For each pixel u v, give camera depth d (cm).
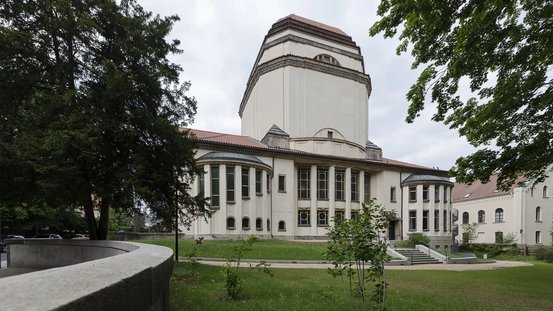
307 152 3519
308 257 2047
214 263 1712
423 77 1205
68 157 1163
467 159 1330
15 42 1190
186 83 1562
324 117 3828
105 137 1272
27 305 108
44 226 4131
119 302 170
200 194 1602
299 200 3472
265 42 4009
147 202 1398
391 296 871
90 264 222
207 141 2905
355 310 683
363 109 4162
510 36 1066
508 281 1358
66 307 115
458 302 838
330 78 3916
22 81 1267
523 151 1226
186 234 2822
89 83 1347
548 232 4659
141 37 1388
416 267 2133
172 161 1452
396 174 4091
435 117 1302
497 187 1373
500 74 1179
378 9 1189
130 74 1293
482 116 1200
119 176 1224
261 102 3862
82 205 1430
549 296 991
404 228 4000
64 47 1337
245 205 2916
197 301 729
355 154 3938
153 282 248
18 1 1240
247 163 2920
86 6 1347
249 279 1122
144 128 1362
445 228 3994
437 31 1100
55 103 1185
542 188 4747
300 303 744
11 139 1247
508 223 4756
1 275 1216
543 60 1074
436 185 3994
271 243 2636
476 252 4294
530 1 1028
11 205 1455
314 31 3984
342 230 566
